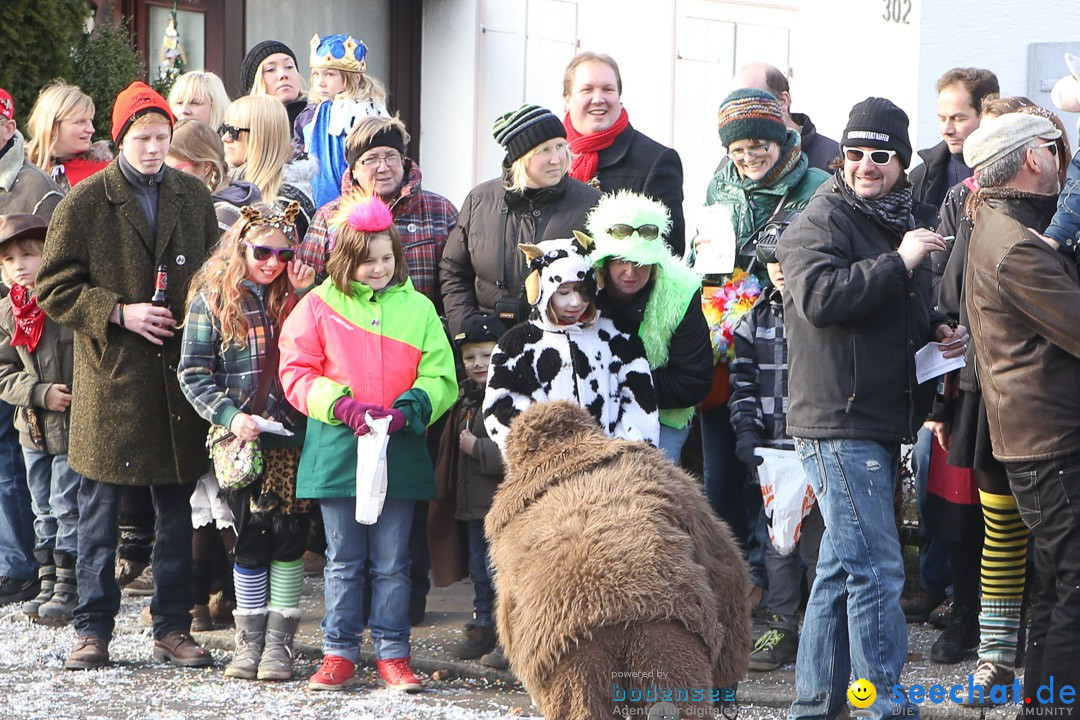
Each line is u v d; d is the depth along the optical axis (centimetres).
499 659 975
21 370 1123
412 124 1844
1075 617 773
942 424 972
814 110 1619
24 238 1092
